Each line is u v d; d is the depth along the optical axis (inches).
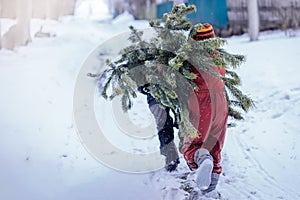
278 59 335.3
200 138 140.9
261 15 525.3
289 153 182.7
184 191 153.4
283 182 159.3
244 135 208.7
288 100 244.5
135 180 163.8
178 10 158.1
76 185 160.6
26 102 252.1
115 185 159.5
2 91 263.9
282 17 510.3
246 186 157.8
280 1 516.4
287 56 342.0
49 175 168.4
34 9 590.9
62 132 217.9
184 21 155.9
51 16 623.2
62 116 241.6
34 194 152.3
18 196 150.1
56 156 187.8
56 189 157.1
